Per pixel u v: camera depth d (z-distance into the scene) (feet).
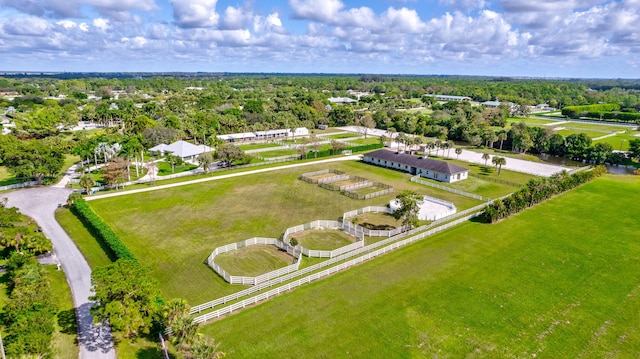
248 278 149.07
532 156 421.18
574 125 608.60
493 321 127.85
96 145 323.37
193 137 461.78
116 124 565.53
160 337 113.70
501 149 447.01
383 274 157.58
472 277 155.53
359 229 194.80
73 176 300.81
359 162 368.07
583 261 169.58
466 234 198.08
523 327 125.08
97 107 636.89
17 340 101.81
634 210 235.40
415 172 327.47
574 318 130.00
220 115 529.86
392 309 133.49
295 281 147.33
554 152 428.15
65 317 126.72
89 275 153.79
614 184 294.87
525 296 142.41
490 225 210.18
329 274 157.28
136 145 299.79
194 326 103.50
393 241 187.42
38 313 113.91
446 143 387.14
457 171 301.84
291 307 134.41
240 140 477.36
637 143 383.86
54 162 281.95
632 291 146.61
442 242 188.55
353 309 133.39
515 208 226.38
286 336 119.03
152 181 285.02
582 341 118.93
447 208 236.02
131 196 252.01
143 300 115.44
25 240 165.07
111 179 263.49
